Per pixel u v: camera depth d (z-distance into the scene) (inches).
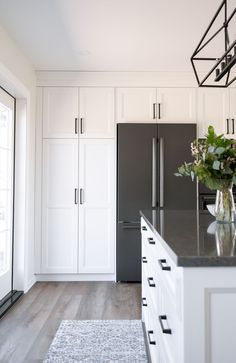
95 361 71.6
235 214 64.2
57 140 135.9
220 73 62.3
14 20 94.8
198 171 60.4
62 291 122.3
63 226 135.0
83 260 135.0
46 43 110.6
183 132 134.4
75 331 86.6
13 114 121.6
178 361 35.4
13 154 121.7
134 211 133.0
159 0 85.0
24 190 122.3
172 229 55.2
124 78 138.1
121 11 90.0
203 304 32.3
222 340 32.2
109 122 137.3
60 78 137.0
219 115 138.3
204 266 32.1
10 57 106.7
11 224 119.8
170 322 40.9
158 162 133.6
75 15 92.1
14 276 121.0
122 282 134.0
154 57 122.8
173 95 138.5
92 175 136.0
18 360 72.1
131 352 75.7
